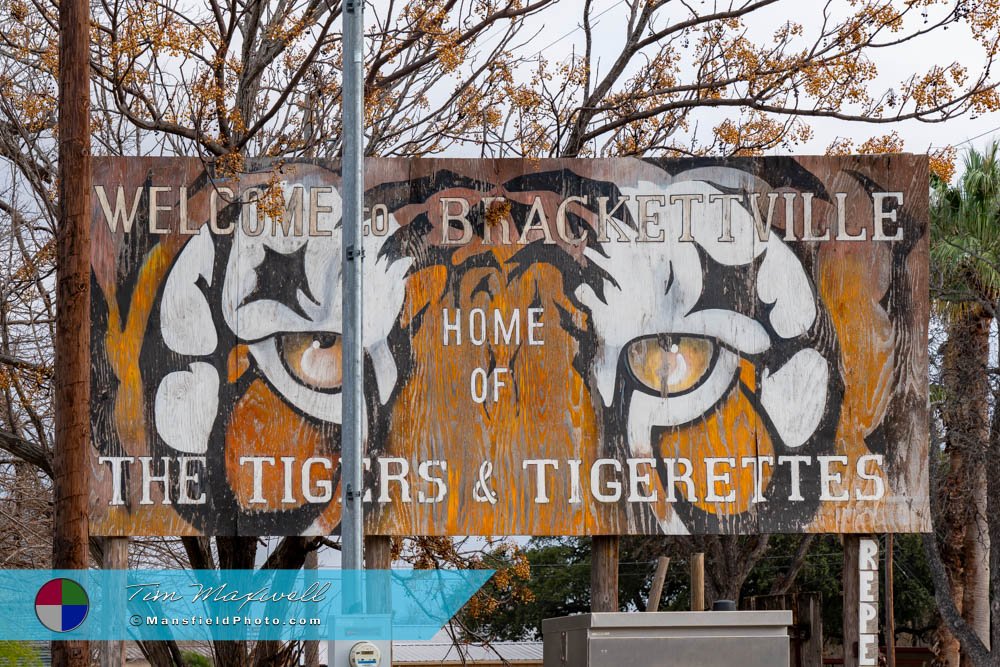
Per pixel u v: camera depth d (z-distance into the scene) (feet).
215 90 47.19
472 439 37.55
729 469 37.37
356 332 33.09
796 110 47.85
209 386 37.81
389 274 38.04
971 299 87.30
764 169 38.19
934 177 87.86
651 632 29.30
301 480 37.55
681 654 29.22
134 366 37.76
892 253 37.83
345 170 33.78
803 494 37.24
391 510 37.29
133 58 47.83
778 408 37.50
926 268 37.70
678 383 37.65
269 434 37.68
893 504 37.14
